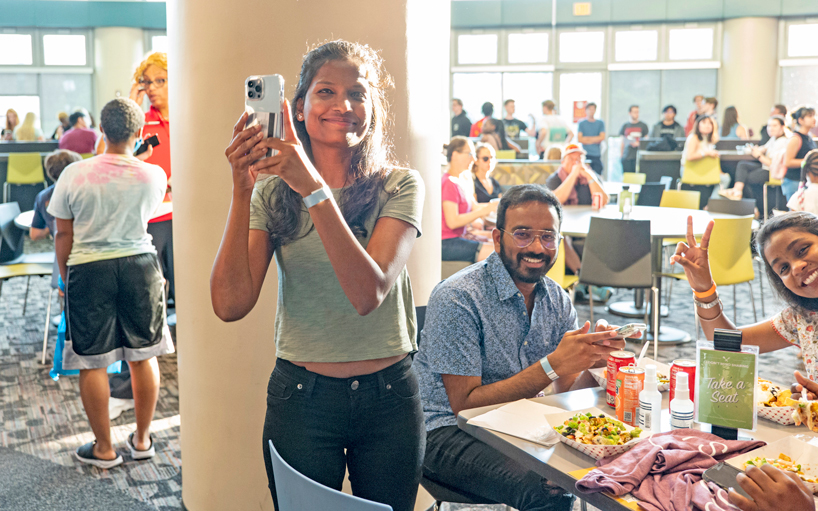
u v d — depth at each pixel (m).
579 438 1.50
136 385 3.09
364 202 1.46
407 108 2.32
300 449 1.46
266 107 1.30
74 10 13.40
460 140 4.70
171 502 2.74
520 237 1.96
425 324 2.04
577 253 5.25
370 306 1.37
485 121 9.07
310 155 1.51
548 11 12.85
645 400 1.59
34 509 2.69
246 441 2.35
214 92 2.19
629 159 10.83
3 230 4.80
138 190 2.96
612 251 4.14
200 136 2.23
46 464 3.08
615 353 1.76
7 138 11.24
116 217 2.91
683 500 1.24
